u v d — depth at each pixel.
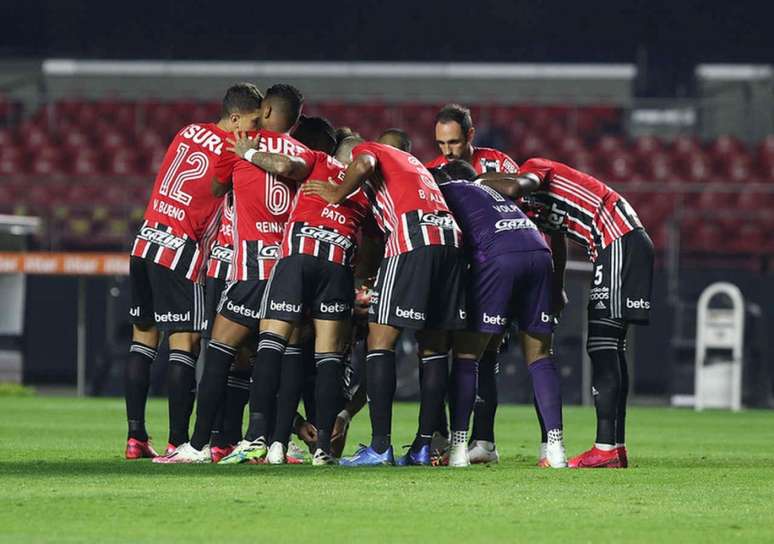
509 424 41.94
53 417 41.44
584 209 25.03
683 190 67.81
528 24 108.56
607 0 108.75
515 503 17.69
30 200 64.19
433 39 108.94
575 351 55.91
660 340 59.16
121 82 86.88
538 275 24.36
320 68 86.75
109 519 15.72
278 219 24.59
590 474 22.38
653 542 14.32
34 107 85.69
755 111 84.00
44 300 59.59
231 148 25.25
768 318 59.22
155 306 25.56
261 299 24.53
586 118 83.62
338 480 20.41
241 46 107.81
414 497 18.20
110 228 63.03
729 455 29.25
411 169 24.02
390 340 24.09
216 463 24.19
